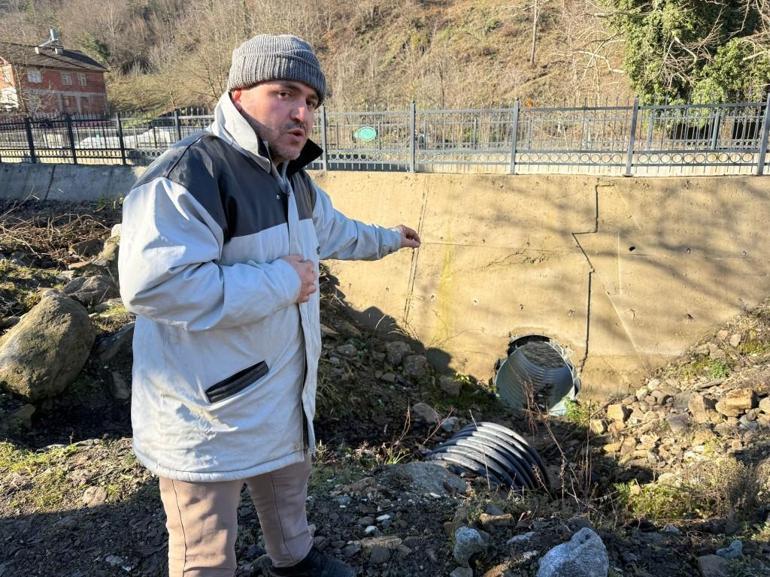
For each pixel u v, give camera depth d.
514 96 24.27
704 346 7.30
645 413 6.91
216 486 1.75
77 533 3.12
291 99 1.74
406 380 7.94
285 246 1.78
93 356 5.62
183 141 1.69
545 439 7.05
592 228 7.85
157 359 1.67
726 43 14.27
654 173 9.27
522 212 8.18
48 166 12.16
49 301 5.48
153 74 44.06
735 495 4.12
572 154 8.50
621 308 7.66
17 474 3.86
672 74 14.57
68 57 40.34
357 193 9.16
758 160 7.68
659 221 7.62
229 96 1.75
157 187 1.54
